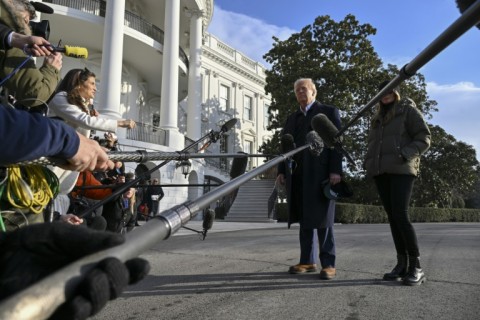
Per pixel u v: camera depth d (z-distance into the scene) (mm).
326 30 22031
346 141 20672
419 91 24641
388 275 3666
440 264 4566
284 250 5840
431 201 29219
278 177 4352
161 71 20250
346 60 21766
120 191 2197
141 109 21156
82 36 16953
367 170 3918
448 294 3143
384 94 1881
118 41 15703
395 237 3746
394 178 3625
